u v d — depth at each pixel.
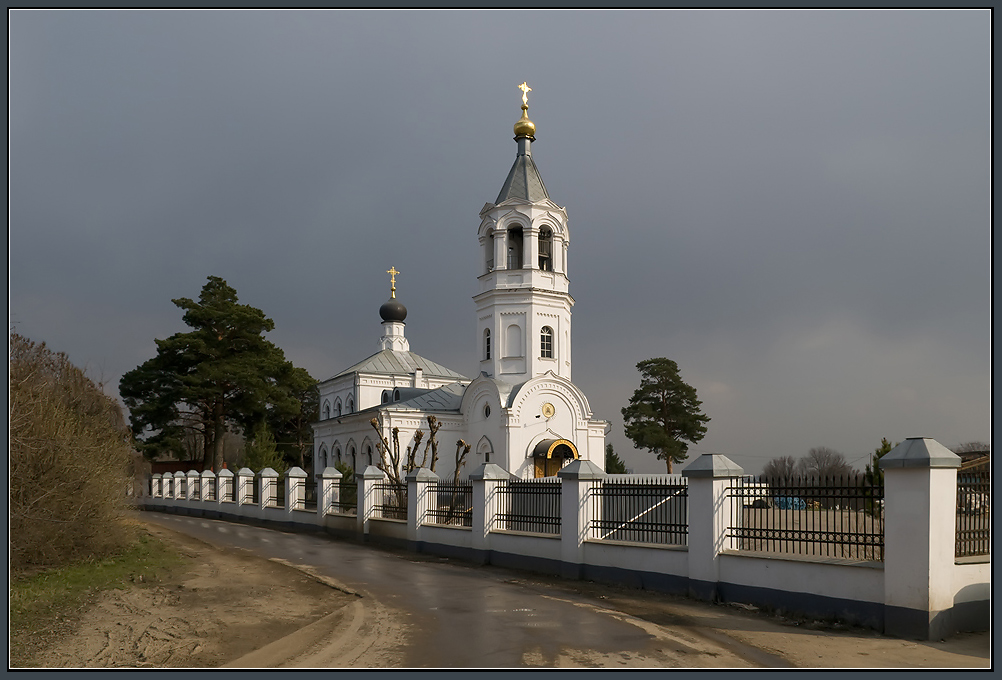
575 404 42.84
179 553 21.30
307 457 72.94
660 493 15.52
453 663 9.63
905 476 10.95
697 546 13.96
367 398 60.72
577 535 16.78
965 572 11.05
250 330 57.69
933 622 10.55
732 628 11.48
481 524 20.14
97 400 26.53
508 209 43.06
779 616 12.33
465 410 45.00
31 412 16.78
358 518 27.03
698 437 66.62
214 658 10.10
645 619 12.18
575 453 42.47
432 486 23.17
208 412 56.88
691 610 12.90
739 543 13.63
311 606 13.62
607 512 16.52
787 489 12.97
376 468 27.05
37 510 16.97
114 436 22.84
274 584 16.08
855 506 12.03
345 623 12.12
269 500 35.84
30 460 16.98
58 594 14.25
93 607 13.30
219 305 57.44
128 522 22.48
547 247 43.72
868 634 11.01
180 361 55.50
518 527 19.23
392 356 64.25
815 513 12.61
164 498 48.94
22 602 13.35
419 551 22.94
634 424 66.06
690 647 10.33
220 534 28.73
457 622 12.06
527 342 42.41
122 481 21.84
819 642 10.58
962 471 11.44
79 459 18.31
